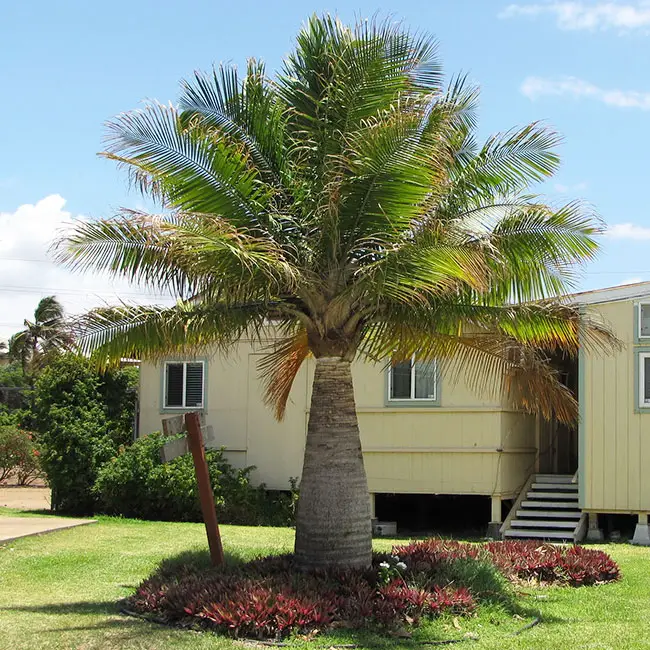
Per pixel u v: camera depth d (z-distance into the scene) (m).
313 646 8.75
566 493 20.56
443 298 11.18
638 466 18.91
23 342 59.22
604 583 13.18
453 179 11.28
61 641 8.59
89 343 10.51
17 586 12.16
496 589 11.34
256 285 10.16
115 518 21.14
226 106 11.10
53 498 23.09
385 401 21.12
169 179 10.31
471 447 20.22
